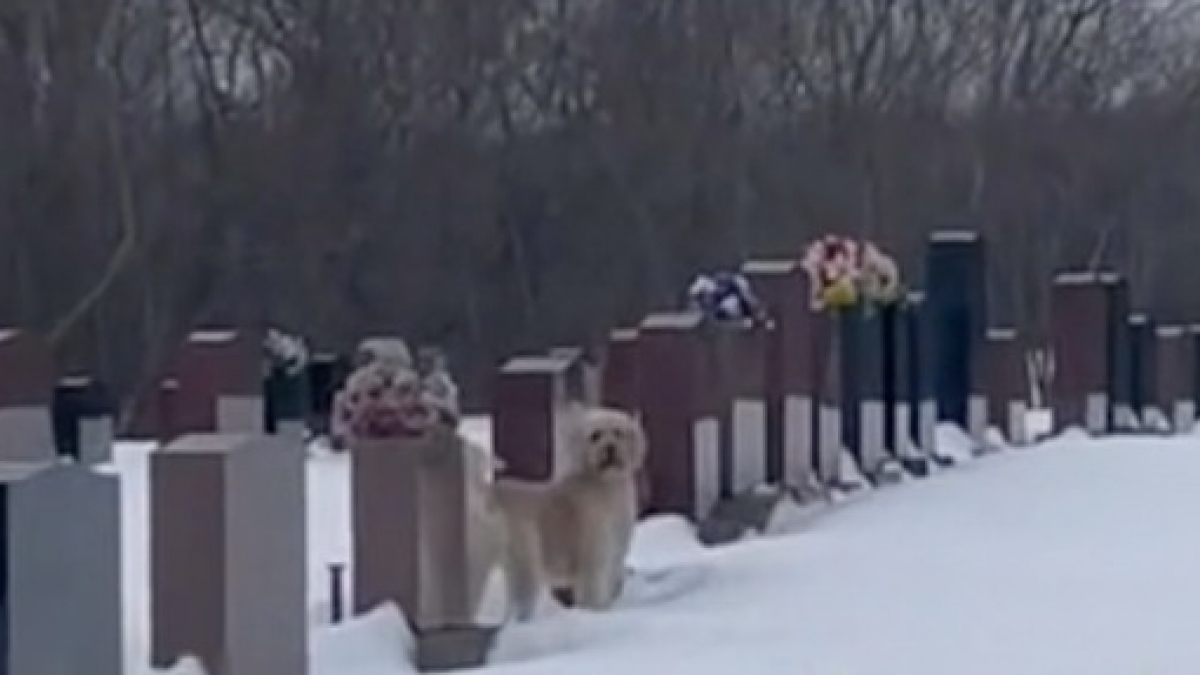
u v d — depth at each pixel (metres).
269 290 44.47
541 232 47.16
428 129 46.56
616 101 48.47
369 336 44.66
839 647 11.20
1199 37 58.53
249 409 19.12
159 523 9.05
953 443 20.31
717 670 10.59
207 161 44.66
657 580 13.70
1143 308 56.06
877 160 51.69
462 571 11.27
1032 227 54.47
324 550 15.04
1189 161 57.19
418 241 45.94
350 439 11.91
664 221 48.12
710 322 16.88
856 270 18.66
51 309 42.78
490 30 47.41
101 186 43.34
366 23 46.41
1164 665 10.59
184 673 8.96
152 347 42.78
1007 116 54.66
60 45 43.25
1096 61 56.75
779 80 51.00
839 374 18.36
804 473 17.38
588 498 12.70
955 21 54.53
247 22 46.00
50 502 7.89
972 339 20.73
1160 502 16.78
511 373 13.59
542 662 11.00
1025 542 15.05
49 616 7.88
